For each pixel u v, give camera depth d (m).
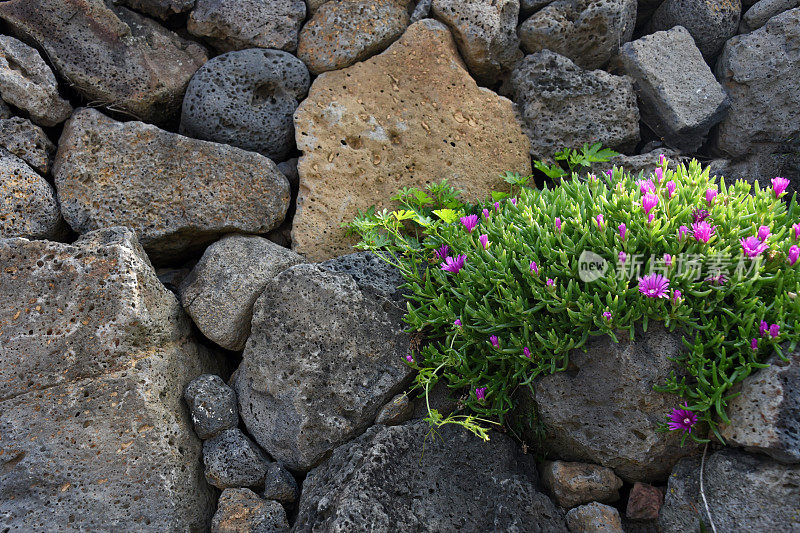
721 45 2.23
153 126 2.09
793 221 1.97
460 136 2.20
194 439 2.01
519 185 2.19
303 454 1.98
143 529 1.93
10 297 1.96
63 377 1.95
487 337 1.98
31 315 1.96
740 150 2.20
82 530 1.92
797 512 1.82
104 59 2.10
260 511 1.96
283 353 2.00
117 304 1.97
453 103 2.20
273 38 2.17
